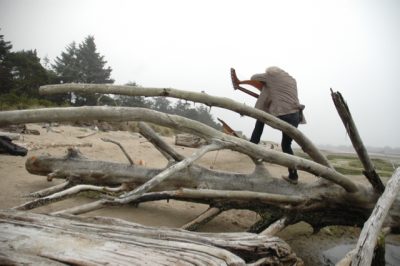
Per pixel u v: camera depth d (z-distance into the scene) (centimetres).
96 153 793
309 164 332
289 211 361
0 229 169
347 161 1689
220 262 157
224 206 366
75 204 390
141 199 381
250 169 822
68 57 5688
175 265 149
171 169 261
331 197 374
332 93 315
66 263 145
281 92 410
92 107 227
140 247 164
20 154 648
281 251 199
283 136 418
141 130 363
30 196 323
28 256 145
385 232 347
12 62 3925
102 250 156
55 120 215
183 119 279
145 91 307
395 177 315
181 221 381
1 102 2320
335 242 397
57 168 400
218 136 295
